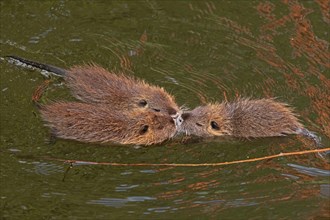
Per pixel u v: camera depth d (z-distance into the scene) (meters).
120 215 11.53
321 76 14.98
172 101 14.28
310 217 11.57
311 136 13.36
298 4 17.38
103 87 14.44
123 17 16.94
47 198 11.84
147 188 12.16
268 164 12.82
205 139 13.69
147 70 15.41
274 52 15.74
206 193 12.07
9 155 12.81
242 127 13.70
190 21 16.83
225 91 14.77
